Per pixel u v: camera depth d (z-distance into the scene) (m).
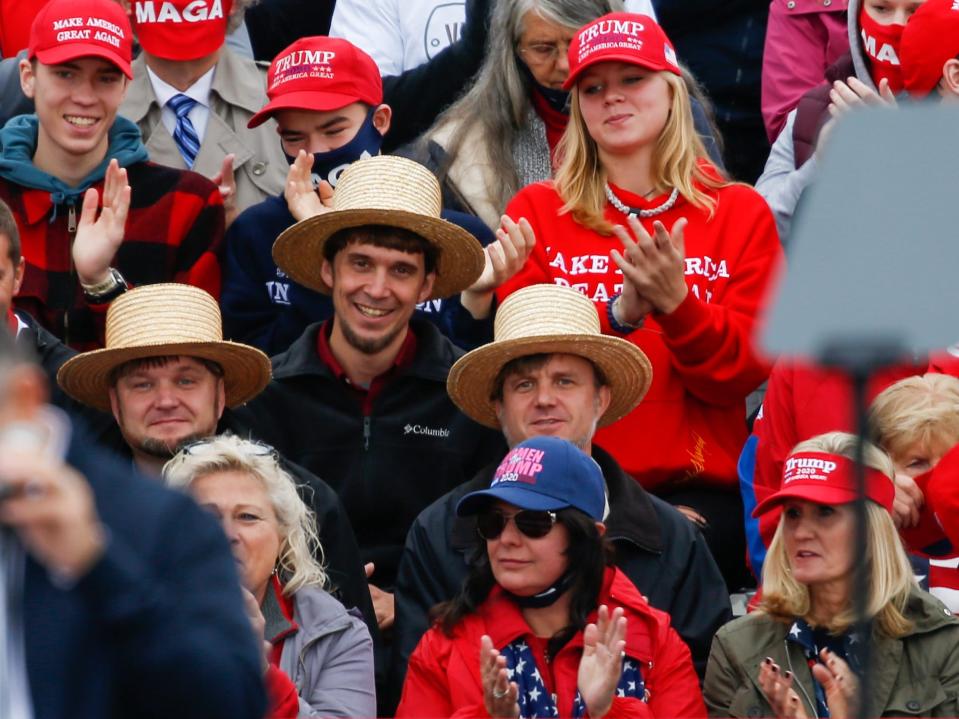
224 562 8.84
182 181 25.53
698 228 24.05
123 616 8.34
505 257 22.92
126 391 21.61
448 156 27.03
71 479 7.87
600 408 21.78
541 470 18.27
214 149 27.48
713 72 31.95
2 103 27.62
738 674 19.39
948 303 6.02
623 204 24.12
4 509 7.61
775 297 6.14
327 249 23.08
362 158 23.45
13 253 21.62
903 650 18.88
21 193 24.78
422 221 22.72
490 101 27.06
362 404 22.95
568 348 21.34
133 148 25.47
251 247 25.55
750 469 23.19
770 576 19.48
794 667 19.17
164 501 8.83
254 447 19.41
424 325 23.61
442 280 23.61
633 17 24.30
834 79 28.23
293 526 19.42
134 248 25.09
